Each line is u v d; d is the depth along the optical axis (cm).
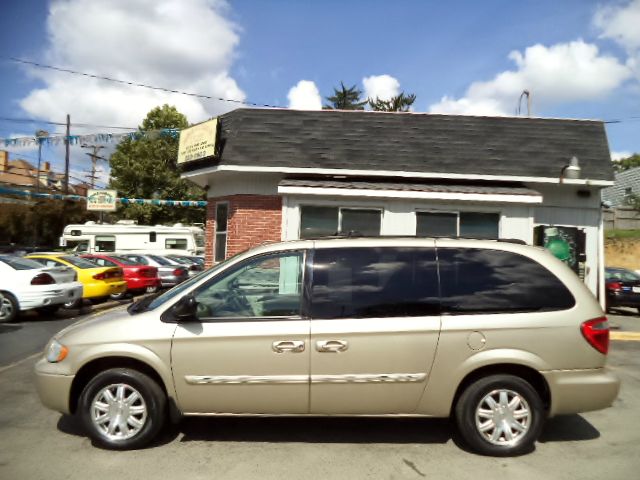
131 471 361
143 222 3206
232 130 1123
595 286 1134
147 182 3200
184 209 3234
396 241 425
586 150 1120
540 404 392
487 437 392
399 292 404
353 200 1059
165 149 3225
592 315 403
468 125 1130
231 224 1148
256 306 406
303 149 1098
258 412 397
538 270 413
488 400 393
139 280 1529
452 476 359
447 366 391
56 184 4478
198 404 396
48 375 403
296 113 1133
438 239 428
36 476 351
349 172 1077
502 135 1125
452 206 1054
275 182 1123
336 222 1064
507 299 402
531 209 1043
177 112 3403
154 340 393
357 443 419
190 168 1180
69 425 454
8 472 357
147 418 396
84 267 1252
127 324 402
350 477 356
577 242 1060
